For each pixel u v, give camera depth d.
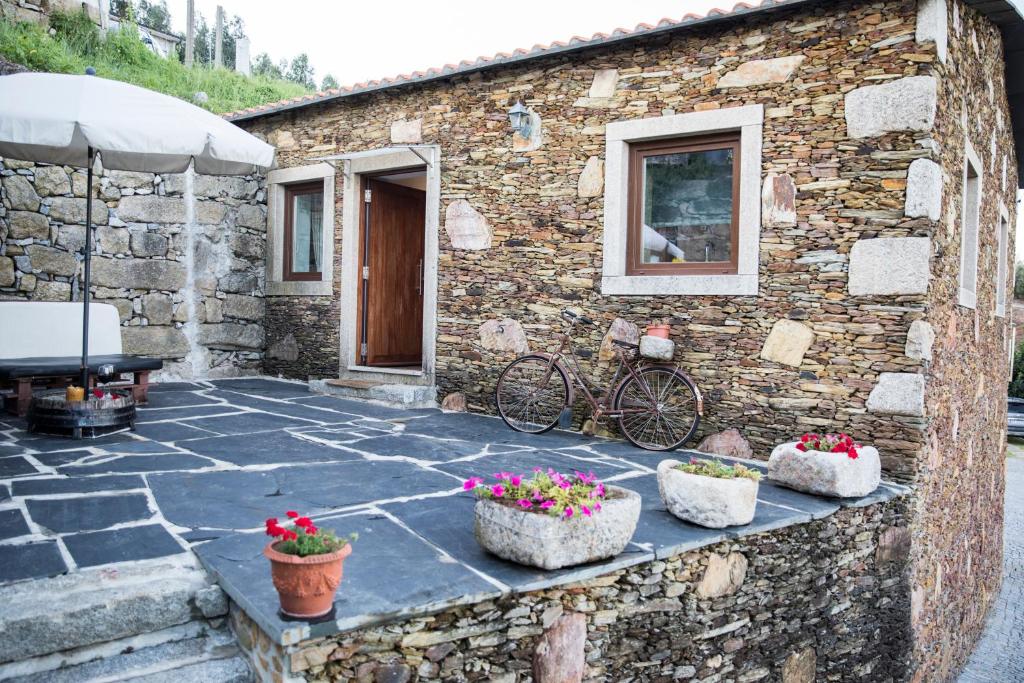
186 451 4.32
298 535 2.13
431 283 6.66
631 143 5.55
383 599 2.28
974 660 6.35
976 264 5.97
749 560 3.41
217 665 2.29
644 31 5.20
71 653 2.23
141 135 4.16
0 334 5.75
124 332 7.09
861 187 4.57
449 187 6.52
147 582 2.44
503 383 6.00
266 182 8.11
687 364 5.21
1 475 3.62
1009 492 11.69
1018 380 16.48
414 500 3.45
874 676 4.25
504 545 2.65
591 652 2.81
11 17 10.59
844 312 4.64
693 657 3.19
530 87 5.98
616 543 2.77
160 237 7.30
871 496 4.05
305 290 7.74
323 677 2.15
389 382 7.02
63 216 6.63
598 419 5.37
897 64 4.45
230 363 7.98
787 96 4.83
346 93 7.00
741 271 5.00
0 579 2.37
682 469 3.48
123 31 13.88
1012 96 7.59
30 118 3.92
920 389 4.38
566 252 5.80
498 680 2.53
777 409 4.87
